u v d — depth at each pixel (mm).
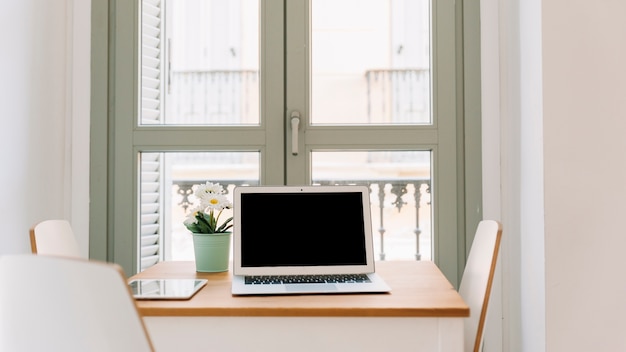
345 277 1654
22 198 1981
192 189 2324
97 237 2252
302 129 2256
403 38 2305
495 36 2232
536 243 1881
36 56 2064
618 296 1803
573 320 1810
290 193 1729
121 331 901
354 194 1739
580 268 1812
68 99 2260
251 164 2305
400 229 2316
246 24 2307
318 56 2295
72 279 893
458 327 1326
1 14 1856
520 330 2064
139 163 2289
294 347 1334
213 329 1334
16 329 934
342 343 1331
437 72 2246
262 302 1380
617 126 1817
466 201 2240
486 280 1483
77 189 2254
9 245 1905
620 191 1810
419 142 2250
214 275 1764
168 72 2338
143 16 2305
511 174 2156
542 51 1832
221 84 2322
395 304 1356
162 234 2340
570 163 1825
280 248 1689
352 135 2258
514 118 2117
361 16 2307
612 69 1824
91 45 2260
